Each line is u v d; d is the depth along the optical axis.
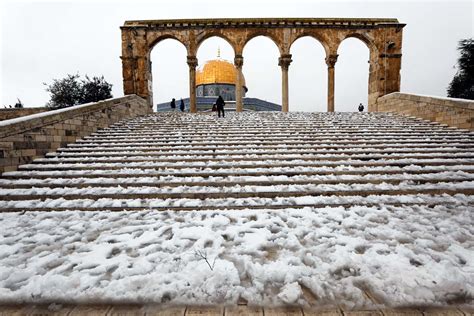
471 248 3.43
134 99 16.08
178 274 2.86
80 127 10.23
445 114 11.84
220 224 4.30
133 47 19.75
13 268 3.13
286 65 20.34
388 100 17.66
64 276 2.87
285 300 2.42
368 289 2.61
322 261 3.14
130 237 3.88
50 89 26.95
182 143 9.20
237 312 2.32
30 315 2.35
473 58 23.03
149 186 6.05
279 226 4.19
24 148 7.57
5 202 5.32
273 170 6.73
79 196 5.54
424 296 2.45
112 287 2.65
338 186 5.77
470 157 7.57
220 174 6.54
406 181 5.95
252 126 11.73
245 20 20.03
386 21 20.25
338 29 20.22
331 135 9.98
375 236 3.79
